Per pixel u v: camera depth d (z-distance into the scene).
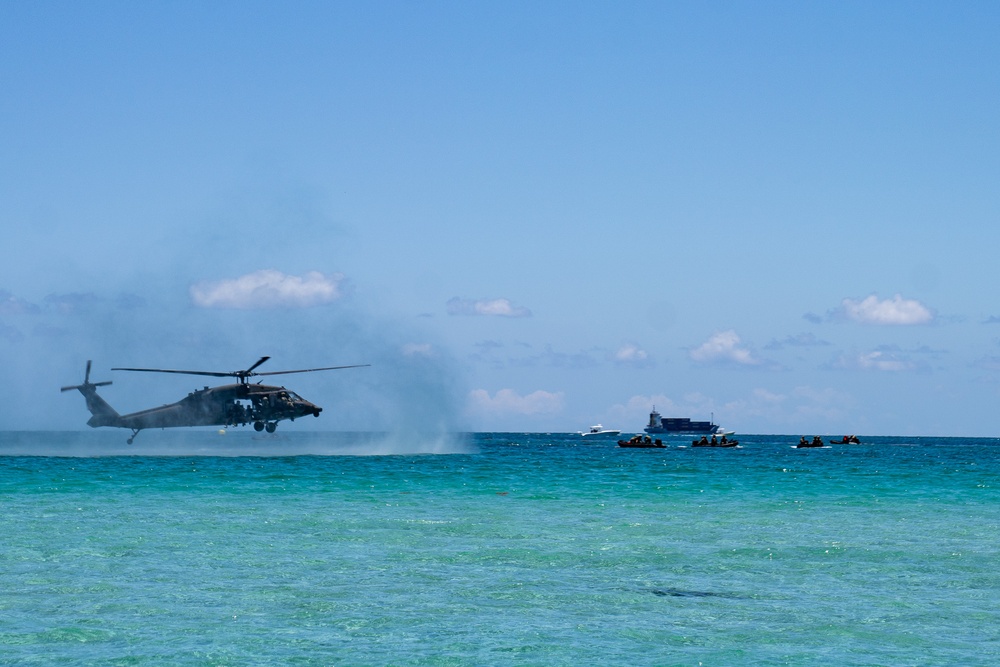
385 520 55.06
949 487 86.81
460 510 61.16
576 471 110.19
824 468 126.75
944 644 28.33
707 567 40.47
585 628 29.92
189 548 43.84
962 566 40.97
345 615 31.30
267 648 27.33
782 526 53.88
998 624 30.80
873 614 32.06
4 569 38.38
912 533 51.22
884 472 115.94
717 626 30.31
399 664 25.97
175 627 29.56
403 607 32.50
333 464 115.62
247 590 34.88
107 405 121.44
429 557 42.28
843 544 46.69
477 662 26.23
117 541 45.62
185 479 85.62
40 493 70.50
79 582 35.94
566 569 39.78
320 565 39.97
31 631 28.92
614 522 55.19
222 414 115.12
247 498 67.81
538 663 26.14
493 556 42.69
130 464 110.12
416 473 99.75
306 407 116.75
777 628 30.09
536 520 55.88
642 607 32.88
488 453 181.50
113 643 27.69
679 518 57.62
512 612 31.95
